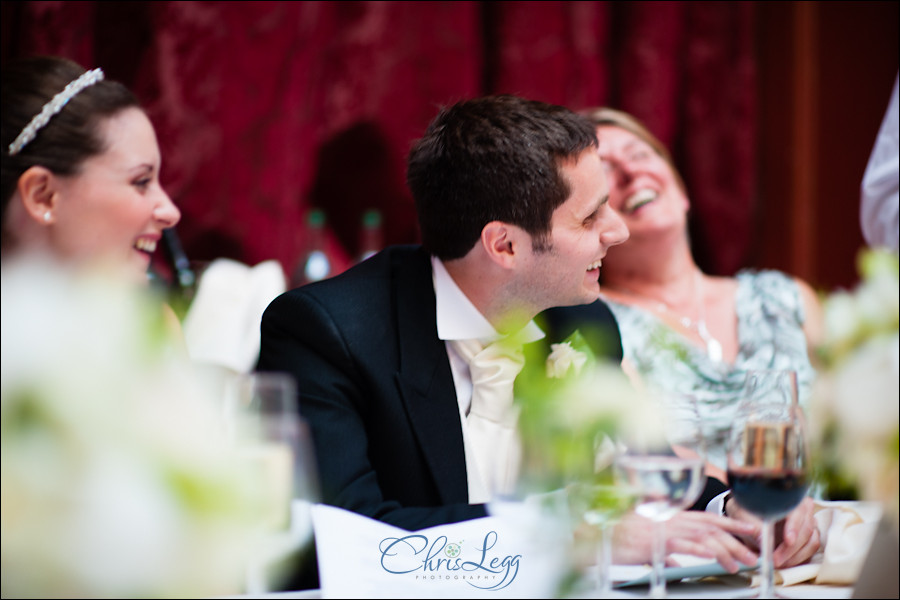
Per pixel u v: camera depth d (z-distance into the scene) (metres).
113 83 2.26
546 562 1.20
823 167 4.92
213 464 0.61
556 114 2.17
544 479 1.19
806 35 4.88
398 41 4.59
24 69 2.20
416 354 2.12
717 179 4.96
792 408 1.38
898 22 4.92
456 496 2.07
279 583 1.67
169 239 3.23
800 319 3.51
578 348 2.29
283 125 4.35
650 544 1.55
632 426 1.28
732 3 4.92
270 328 2.17
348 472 1.97
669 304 3.55
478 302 2.20
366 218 4.54
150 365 0.63
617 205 3.50
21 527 0.59
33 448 0.59
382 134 4.59
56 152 2.15
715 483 2.12
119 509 0.59
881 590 1.23
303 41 4.39
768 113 5.03
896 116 3.41
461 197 2.14
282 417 1.13
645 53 4.85
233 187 4.28
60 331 0.61
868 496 1.13
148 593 0.61
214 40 4.22
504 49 4.73
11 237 2.17
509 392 2.16
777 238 4.99
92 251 2.20
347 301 2.15
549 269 2.16
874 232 3.50
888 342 1.10
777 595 1.37
